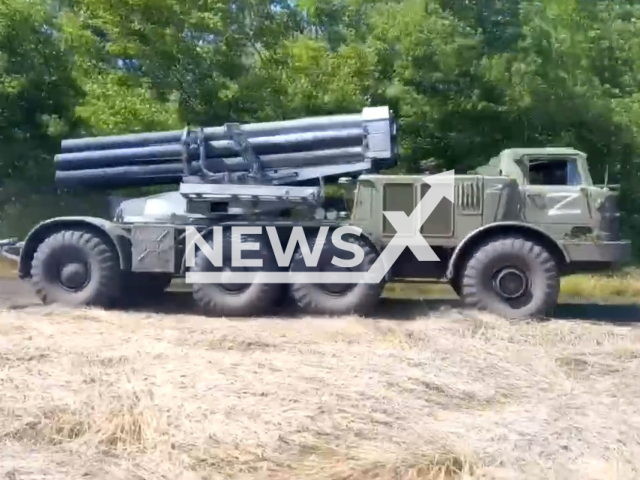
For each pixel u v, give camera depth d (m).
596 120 16.38
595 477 4.87
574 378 7.07
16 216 15.15
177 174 10.33
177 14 15.88
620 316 10.55
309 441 5.28
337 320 9.22
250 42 16.52
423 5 15.84
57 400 5.96
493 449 5.22
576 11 17.36
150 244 9.87
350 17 17.19
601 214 9.55
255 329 8.71
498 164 10.16
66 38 15.88
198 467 4.93
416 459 5.02
